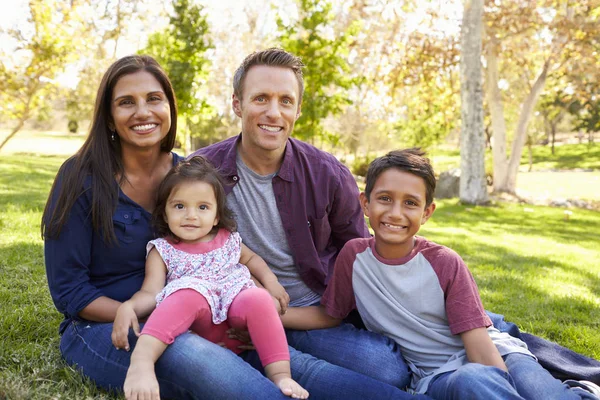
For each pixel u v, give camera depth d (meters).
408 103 17.56
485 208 13.45
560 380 2.45
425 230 9.10
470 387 2.01
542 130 41.09
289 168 2.80
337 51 14.09
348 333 2.61
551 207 14.56
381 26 14.57
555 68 16.39
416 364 2.50
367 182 2.58
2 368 2.45
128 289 2.55
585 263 6.59
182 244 2.59
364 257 2.61
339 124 26.14
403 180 2.44
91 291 2.43
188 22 16.09
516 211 13.10
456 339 2.45
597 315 4.11
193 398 2.16
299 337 2.68
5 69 14.64
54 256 2.46
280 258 2.84
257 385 2.06
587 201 16.16
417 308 2.48
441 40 14.98
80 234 2.46
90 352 2.37
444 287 2.46
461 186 14.46
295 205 2.81
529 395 2.16
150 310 2.39
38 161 18.12
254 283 2.59
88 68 18.64
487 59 15.91
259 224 2.81
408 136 26.52
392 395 2.14
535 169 34.19
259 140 2.69
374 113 23.36
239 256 2.67
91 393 2.30
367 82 15.22
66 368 2.44
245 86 2.71
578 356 2.64
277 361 2.24
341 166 3.00
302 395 2.07
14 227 5.71
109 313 2.40
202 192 2.56
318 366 2.31
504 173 16.83
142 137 2.57
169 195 2.58
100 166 2.51
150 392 1.99
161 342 2.14
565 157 39.69
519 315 4.05
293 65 2.75
